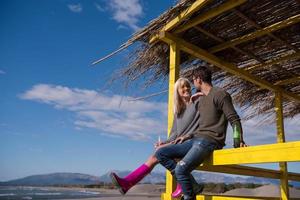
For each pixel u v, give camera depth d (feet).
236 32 13.67
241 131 8.95
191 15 12.67
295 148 7.40
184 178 9.18
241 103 19.99
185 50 14.17
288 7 11.91
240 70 16.12
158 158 9.96
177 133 10.61
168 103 13.30
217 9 12.04
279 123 18.02
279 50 14.88
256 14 12.46
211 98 9.52
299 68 16.61
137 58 14.51
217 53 15.25
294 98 19.54
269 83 17.81
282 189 16.08
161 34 13.37
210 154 9.43
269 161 7.88
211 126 9.43
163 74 15.15
